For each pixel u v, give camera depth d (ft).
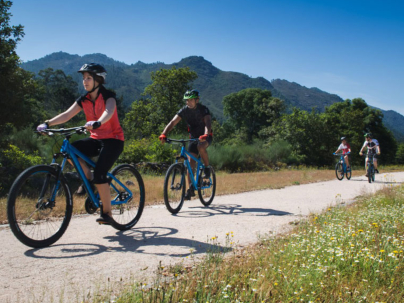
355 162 165.17
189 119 21.36
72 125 41.11
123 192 15.49
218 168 65.92
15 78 46.70
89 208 13.99
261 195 28.86
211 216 19.11
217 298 7.87
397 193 24.99
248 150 79.77
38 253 11.85
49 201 12.78
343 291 8.56
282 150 89.10
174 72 152.35
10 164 31.86
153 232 15.26
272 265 10.10
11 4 45.47
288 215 19.70
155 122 148.77
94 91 13.60
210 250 12.38
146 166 48.24
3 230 14.99
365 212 17.99
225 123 318.04
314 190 33.04
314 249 11.02
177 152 53.83
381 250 10.69
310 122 107.86
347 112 190.80
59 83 399.65
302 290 8.30
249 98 302.04
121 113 292.20
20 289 8.90
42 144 45.75
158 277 8.98
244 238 14.40
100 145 13.89
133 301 7.73
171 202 19.60
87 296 8.13
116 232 15.12
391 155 236.22
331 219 16.39
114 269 10.50
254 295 7.82
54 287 9.07
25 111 48.85
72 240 13.64
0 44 44.96
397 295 8.46
